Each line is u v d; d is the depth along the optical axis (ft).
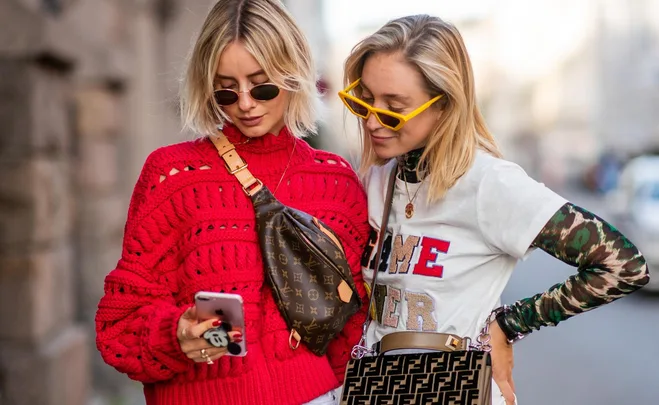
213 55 6.74
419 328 6.97
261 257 6.97
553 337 28.09
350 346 7.66
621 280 6.46
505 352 6.96
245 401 6.83
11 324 13.93
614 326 30.07
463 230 6.96
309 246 6.95
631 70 113.80
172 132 26.43
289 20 6.97
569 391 20.83
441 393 6.48
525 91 236.84
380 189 7.63
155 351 6.48
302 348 7.11
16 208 13.82
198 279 6.82
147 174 7.07
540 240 6.62
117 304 6.84
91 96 19.70
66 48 14.74
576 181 153.48
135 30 23.39
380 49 6.89
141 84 23.35
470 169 6.89
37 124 13.89
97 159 19.94
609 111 119.65
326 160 7.64
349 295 7.12
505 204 6.69
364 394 6.70
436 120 6.98
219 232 6.88
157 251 6.92
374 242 7.55
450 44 6.88
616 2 119.85
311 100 7.31
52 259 14.73
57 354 14.38
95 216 19.83
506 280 7.07
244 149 7.22
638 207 35.50
